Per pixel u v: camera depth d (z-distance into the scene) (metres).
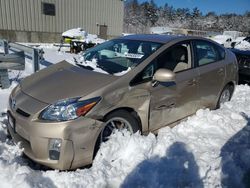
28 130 3.00
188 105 4.36
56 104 3.03
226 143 3.92
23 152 3.17
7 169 2.87
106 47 4.42
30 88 3.47
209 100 4.90
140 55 3.86
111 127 3.34
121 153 3.34
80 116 2.97
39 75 3.85
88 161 3.12
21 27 18.73
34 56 6.18
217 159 3.46
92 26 22.73
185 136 4.01
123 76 3.43
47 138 2.91
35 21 19.34
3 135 3.79
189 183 3.05
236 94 6.66
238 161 3.52
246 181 3.19
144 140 3.51
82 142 3.00
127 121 3.44
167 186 2.98
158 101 3.75
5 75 5.96
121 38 4.61
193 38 4.63
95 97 3.11
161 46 4.04
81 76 3.51
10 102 3.51
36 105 3.11
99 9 22.91
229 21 88.06
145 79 3.60
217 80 4.96
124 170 3.18
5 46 7.41
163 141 3.64
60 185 2.84
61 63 4.12
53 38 20.50
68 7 20.89
